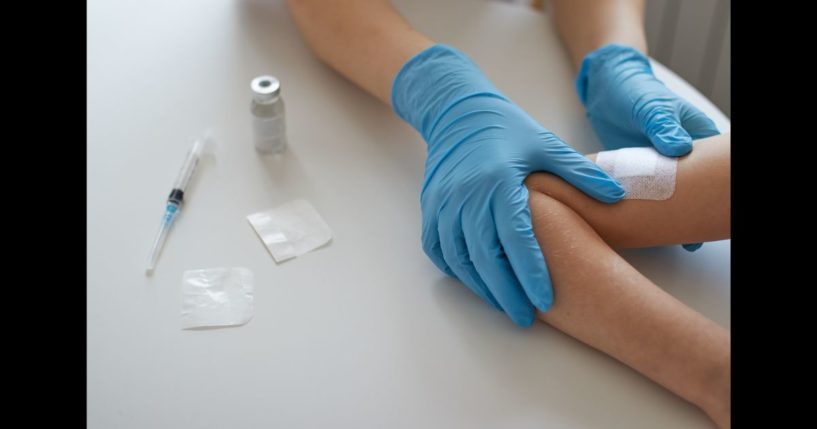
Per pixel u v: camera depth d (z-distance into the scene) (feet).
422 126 3.14
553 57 3.55
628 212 2.85
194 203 3.02
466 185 2.84
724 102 4.16
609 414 2.62
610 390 2.67
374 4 3.45
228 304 2.79
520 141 2.92
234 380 2.65
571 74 3.50
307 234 2.96
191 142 3.19
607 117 3.24
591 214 2.86
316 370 2.67
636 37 3.43
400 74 3.21
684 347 2.61
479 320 2.80
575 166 2.88
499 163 2.85
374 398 2.62
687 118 3.11
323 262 2.90
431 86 3.13
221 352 2.70
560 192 2.86
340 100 3.38
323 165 3.16
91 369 2.66
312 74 3.46
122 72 3.39
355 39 3.35
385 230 2.99
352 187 3.10
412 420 2.59
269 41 3.55
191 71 3.42
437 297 2.84
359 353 2.71
